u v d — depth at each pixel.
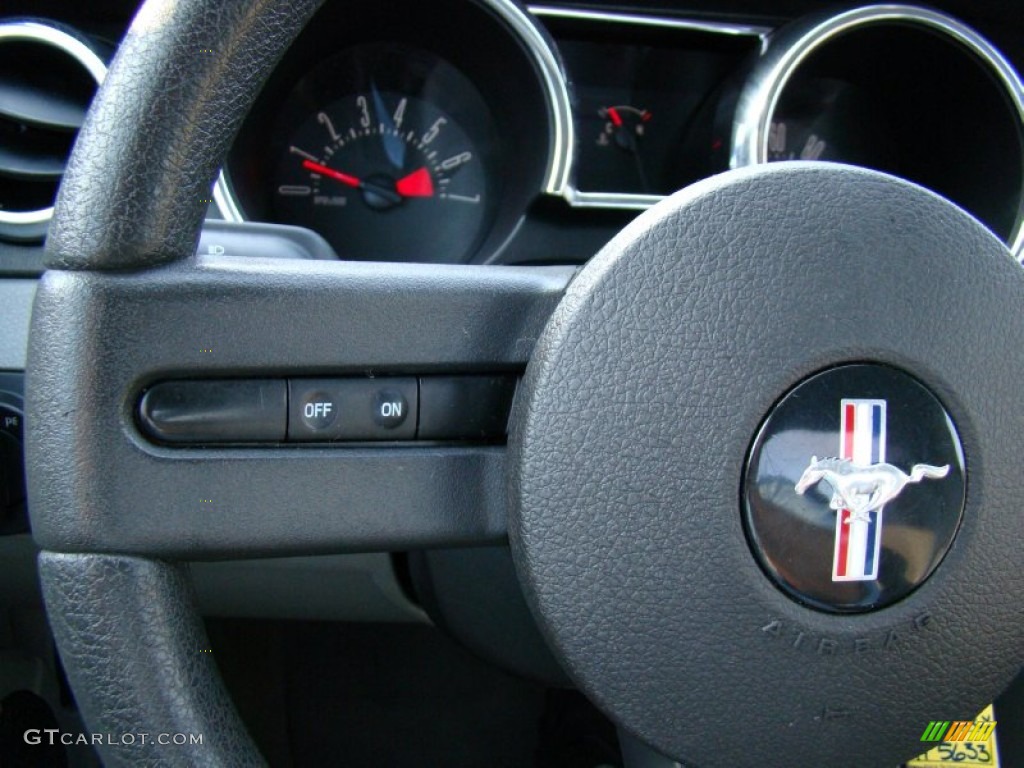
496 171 1.75
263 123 1.63
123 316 0.60
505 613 1.12
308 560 1.20
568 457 0.63
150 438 0.62
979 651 0.70
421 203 1.75
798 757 0.69
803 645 0.67
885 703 0.69
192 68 0.58
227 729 0.66
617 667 0.65
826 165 0.66
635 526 0.64
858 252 0.65
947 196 1.78
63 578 0.61
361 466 0.67
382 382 0.68
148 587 0.63
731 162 1.61
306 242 1.21
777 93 1.60
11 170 1.24
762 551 0.65
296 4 0.60
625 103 1.78
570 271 0.76
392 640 1.80
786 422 0.65
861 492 0.66
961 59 1.63
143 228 0.59
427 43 1.65
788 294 0.64
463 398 0.69
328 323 0.65
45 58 1.27
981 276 0.67
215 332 0.63
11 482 1.08
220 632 1.77
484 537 0.69
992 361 0.67
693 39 1.69
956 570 0.69
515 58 1.56
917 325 0.66
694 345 0.64
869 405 0.66
